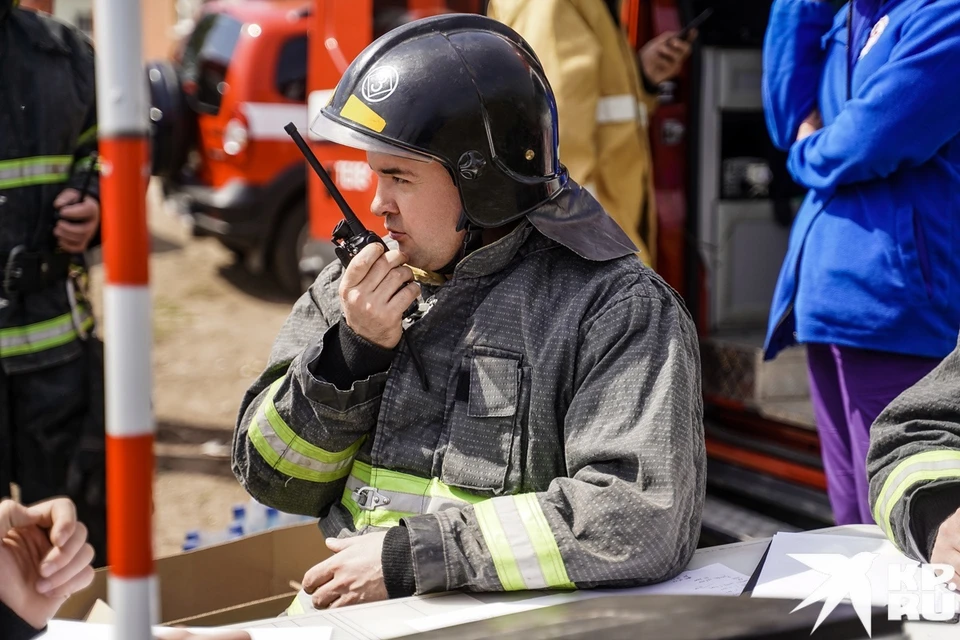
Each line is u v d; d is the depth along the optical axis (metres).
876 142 2.12
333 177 4.88
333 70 4.57
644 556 1.46
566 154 2.80
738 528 3.20
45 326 2.77
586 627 1.36
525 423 1.64
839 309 2.24
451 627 1.38
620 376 1.58
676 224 3.79
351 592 1.53
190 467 4.81
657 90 3.43
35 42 2.73
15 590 1.42
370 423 1.73
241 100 6.79
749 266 4.02
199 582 2.07
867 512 2.31
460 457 1.64
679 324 1.63
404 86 1.62
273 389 1.77
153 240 9.26
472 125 1.63
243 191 6.86
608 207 3.04
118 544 0.95
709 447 3.57
